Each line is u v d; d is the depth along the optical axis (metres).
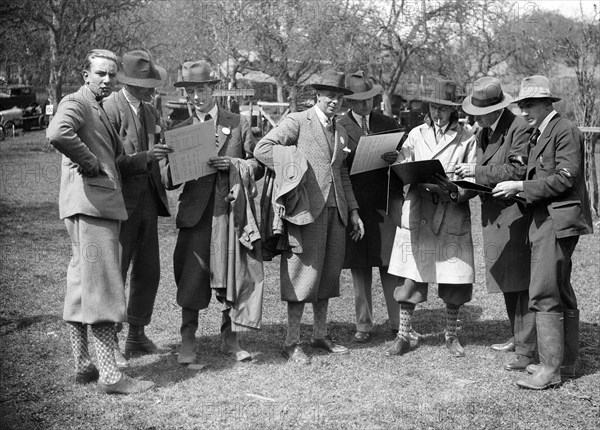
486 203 5.51
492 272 5.43
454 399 4.73
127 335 5.88
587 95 12.32
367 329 6.05
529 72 21.97
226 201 5.18
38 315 6.37
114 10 18.94
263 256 5.56
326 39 20.81
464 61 23.14
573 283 7.88
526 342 5.32
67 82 20.14
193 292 5.23
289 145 5.48
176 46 20.55
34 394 4.64
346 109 6.75
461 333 6.27
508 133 5.45
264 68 22.25
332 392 4.82
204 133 5.01
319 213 5.41
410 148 5.84
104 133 4.68
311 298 5.41
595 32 12.76
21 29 17.05
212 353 5.58
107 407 4.47
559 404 4.66
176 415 4.39
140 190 5.27
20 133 26.09
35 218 11.53
